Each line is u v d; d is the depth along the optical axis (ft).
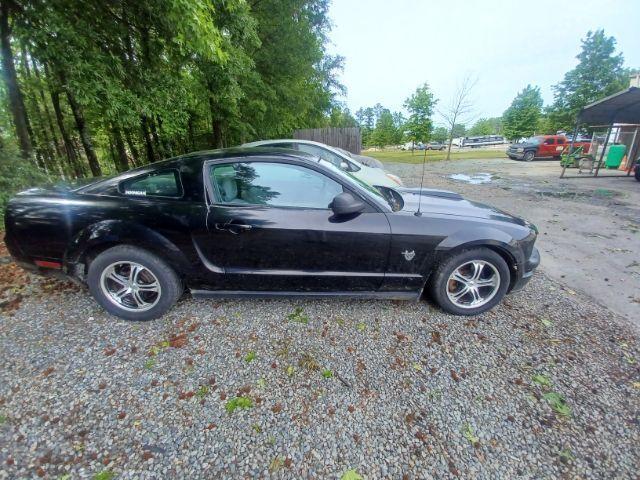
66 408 5.54
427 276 8.07
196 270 7.68
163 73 20.20
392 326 8.00
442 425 5.42
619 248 13.67
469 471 4.70
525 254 8.21
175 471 4.61
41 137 28.14
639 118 33.81
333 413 5.61
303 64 38.04
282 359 6.85
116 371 6.39
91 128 29.45
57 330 7.53
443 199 9.86
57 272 7.83
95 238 7.30
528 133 125.18
